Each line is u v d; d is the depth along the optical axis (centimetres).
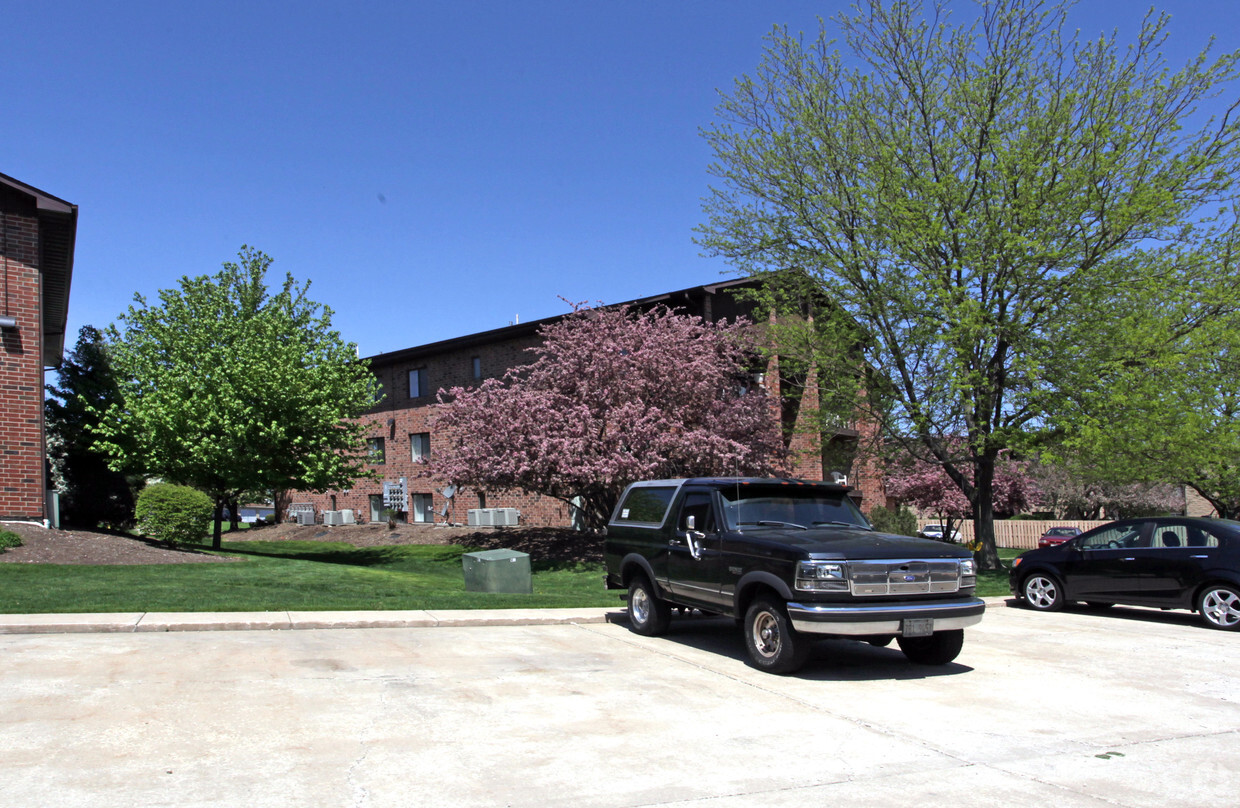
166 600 1198
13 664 802
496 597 1418
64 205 1833
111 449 2202
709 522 984
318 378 2278
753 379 2578
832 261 1994
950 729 663
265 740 588
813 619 814
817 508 1010
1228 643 1098
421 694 735
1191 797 515
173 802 470
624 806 482
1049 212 1777
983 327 1747
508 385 3189
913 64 1977
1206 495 2378
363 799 483
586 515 2919
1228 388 1709
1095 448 1666
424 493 3591
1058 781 541
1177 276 1748
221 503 2447
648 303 2856
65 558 1623
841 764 568
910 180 1902
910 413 1991
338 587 1484
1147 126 1816
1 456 1739
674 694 765
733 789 515
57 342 2861
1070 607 1480
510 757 567
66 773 511
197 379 2194
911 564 855
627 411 2155
